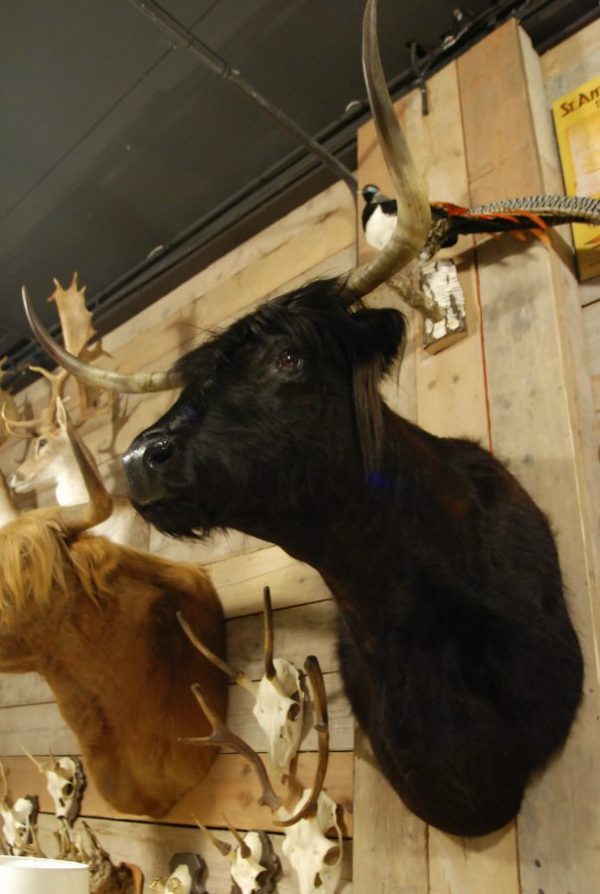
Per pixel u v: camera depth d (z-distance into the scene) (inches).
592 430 55.1
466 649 45.0
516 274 59.6
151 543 91.8
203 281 102.6
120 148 96.1
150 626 68.9
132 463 43.8
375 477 45.3
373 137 79.0
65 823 80.4
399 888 50.9
